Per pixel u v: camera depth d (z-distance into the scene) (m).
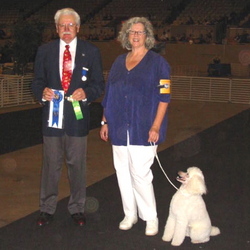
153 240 5.00
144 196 5.09
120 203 6.14
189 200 4.75
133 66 4.99
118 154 5.14
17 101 14.97
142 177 5.04
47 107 5.29
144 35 4.98
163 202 6.19
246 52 25.30
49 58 5.23
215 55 25.83
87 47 5.25
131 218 5.30
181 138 10.44
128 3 31.50
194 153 9.00
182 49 26.33
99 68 5.31
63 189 6.64
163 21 29.27
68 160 5.36
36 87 5.29
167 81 4.93
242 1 29.70
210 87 17.09
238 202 6.24
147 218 5.13
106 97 5.15
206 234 4.85
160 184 6.96
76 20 5.15
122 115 5.01
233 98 16.83
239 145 9.78
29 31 18.91
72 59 5.21
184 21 29.02
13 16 32.38
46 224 5.37
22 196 6.36
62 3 32.59
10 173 7.45
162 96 4.93
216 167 7.99
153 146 5.03
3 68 20.16
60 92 5.19
